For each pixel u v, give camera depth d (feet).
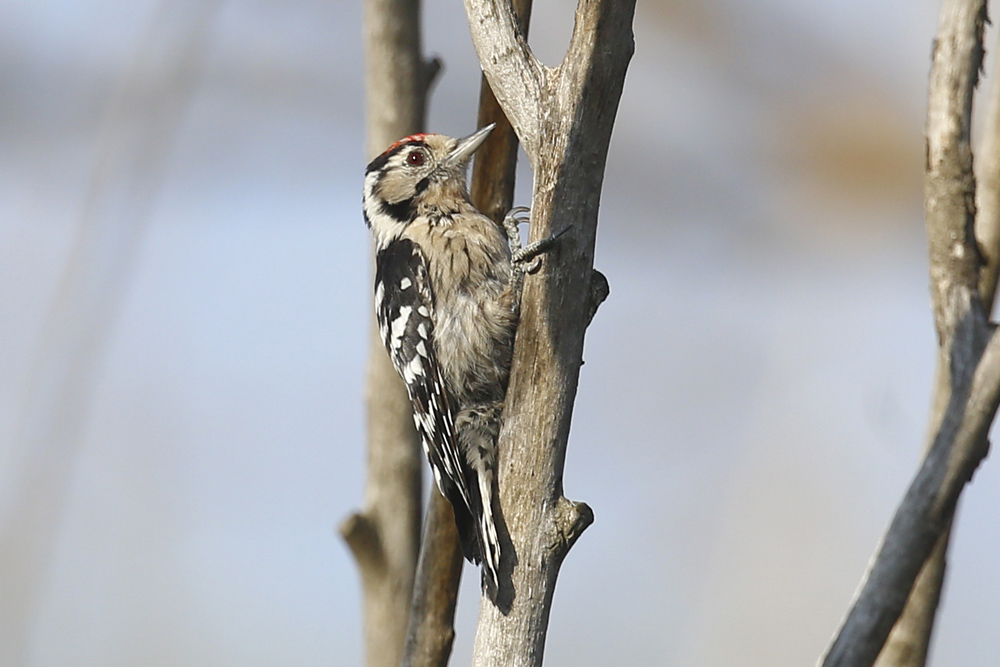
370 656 26.00
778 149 34.40
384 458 26.78
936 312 19.80
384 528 26.40
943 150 19.85
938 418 20.13
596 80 19.66
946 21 20.16
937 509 18.19
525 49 20.33
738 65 34.88
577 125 19.75
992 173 20.33
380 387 27.50
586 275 20.04
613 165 34.88
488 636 19.93
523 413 20.15
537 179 20.11
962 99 19.86
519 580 19.85
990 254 20.03
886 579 18.17
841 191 34.06
